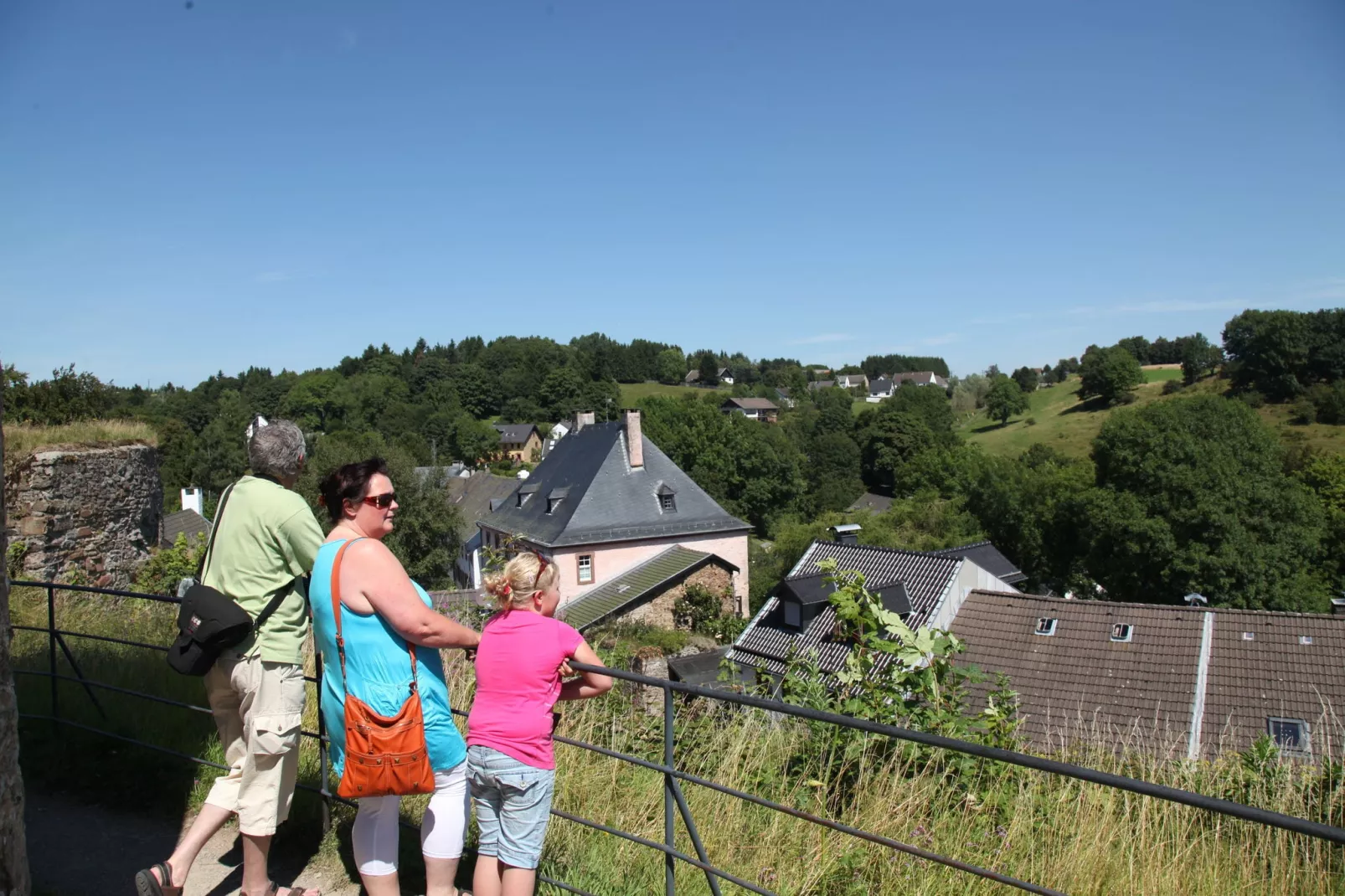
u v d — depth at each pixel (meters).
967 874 3.54
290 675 3.17
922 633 5.08
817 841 3.77
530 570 2.83
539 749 2.77
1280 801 4.50
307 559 3.11
